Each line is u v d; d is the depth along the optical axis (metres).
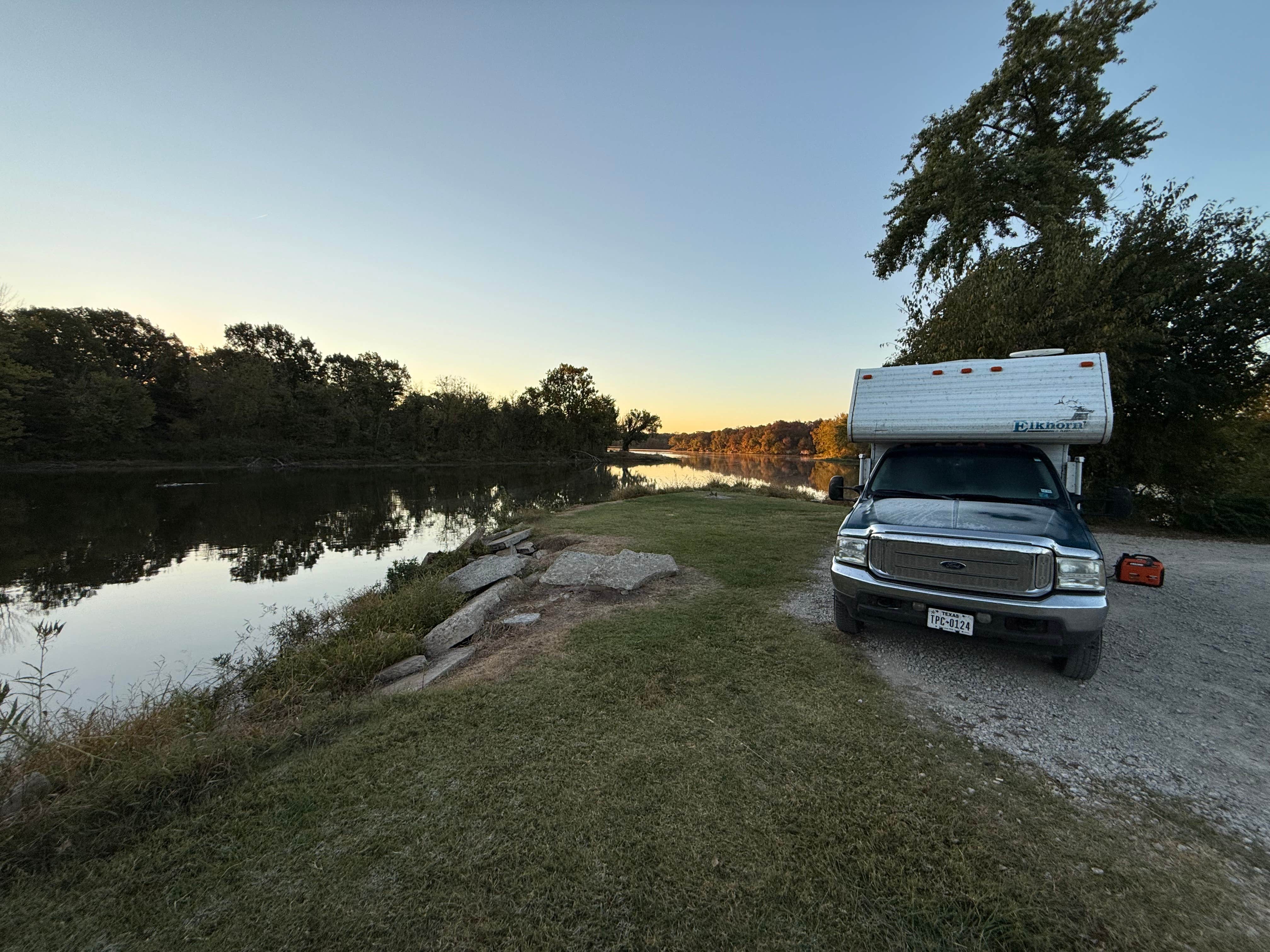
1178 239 12.45
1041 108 14.94
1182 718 3.47
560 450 68.69
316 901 2.01
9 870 2.17
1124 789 2.73
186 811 2.53
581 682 3.87
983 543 3.80
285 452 50.62
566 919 1.93
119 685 5.70
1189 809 2.59
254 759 2.95
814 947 1.82
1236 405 12.25
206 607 8.70
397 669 4.61
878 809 2.51
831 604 5.79
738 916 1.94
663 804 2.54
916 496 4.98
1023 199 14.09
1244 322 11.60
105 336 50.34
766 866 2.16
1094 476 13.48
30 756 3.04
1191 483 12.45
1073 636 3.57
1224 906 2.01
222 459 47.31
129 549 13.70
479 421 63.31
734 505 15.34
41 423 39.41
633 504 15.55
